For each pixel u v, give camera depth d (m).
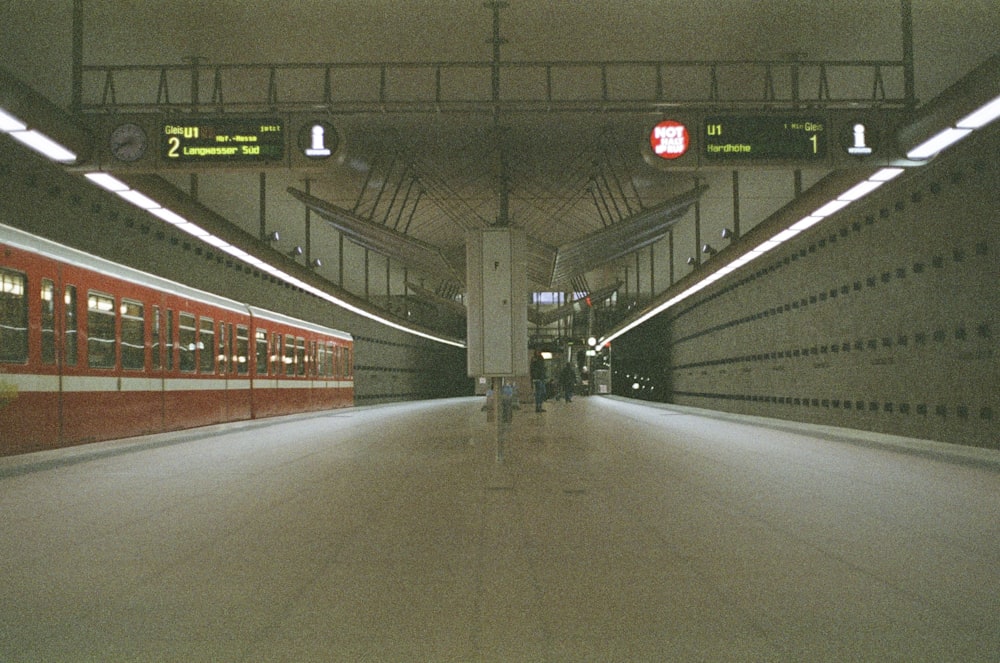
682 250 36.53
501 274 13.19
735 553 6.54
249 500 9.34
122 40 13.78
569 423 24.53
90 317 16.44
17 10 12.48
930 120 11.16
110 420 17.28
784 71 15.62
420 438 18.61
